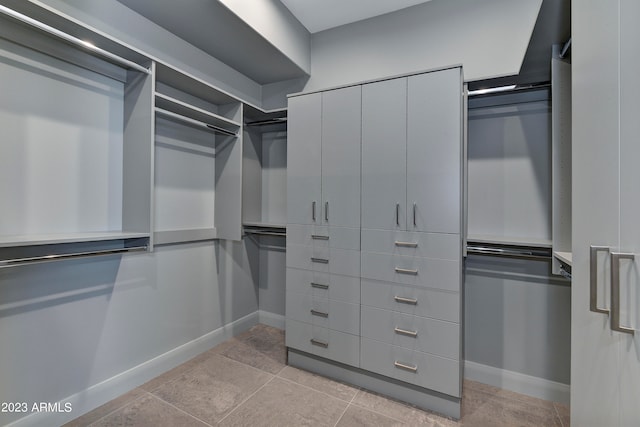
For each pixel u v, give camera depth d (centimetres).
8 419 136
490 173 204
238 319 272
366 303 188
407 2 211
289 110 216
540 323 189
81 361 162
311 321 207
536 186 192
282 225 242
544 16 129
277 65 238
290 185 215
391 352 180
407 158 175
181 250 220
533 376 190
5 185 134
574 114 95
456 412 165
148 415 163
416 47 213
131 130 175
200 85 200
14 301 138
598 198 80
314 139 206
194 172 229
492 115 203
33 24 116
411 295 175
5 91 134
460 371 165
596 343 83
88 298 165
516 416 168
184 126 221
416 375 172
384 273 182
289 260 215
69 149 155
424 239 171
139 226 171
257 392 186
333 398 181
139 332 191
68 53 150
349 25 238
